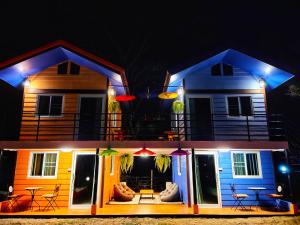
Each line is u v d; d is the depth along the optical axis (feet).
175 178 47.32
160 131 45.03
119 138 37.70
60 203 32.76
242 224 25.31
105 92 36.42
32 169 33.81
